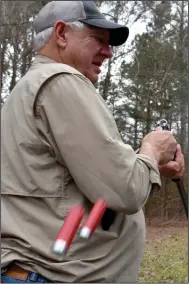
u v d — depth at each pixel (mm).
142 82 12789
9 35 8297
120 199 1505
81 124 1528
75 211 1206
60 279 1508
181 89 10883
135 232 1704
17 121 1617
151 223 11289
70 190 1576
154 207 11586
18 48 8516
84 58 1805
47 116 1563
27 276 1515
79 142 1521
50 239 1525
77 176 1526
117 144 1530
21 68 8586
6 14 8070
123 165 1512
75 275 1508
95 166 1511
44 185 1550
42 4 7410
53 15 1796
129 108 13406
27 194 1563
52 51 1804
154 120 12711
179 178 1799
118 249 1625
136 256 1708
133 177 1516
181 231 10352
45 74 1607
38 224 1542
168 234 10023
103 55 1859
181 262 6844
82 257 1542
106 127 1550
